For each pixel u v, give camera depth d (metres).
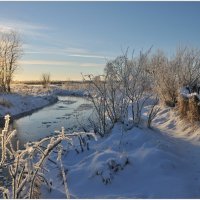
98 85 13.53
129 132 12.13
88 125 18.66
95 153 10.57
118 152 10.24
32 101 36.94
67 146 12.05
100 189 8.68
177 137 14.00
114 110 13.37
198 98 14.85
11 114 28.25
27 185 5.32
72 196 8.09
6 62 46.53
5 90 45.62
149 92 18.09
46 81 71.50
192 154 11.22
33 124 22.59
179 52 22.64
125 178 8.99
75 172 9.55
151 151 10.02
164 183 8.55
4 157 4.25
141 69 14.08
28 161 4.38
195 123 14.64
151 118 14.54
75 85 68.50
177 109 18.58
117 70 13.75
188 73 21.39
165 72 22.05
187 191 8.12
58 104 40.09
